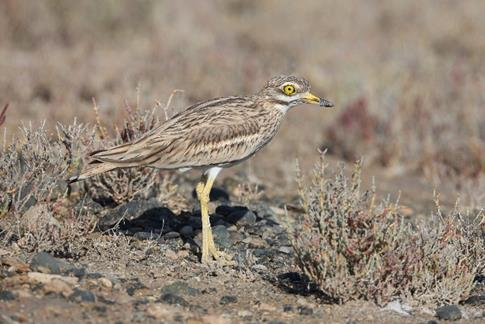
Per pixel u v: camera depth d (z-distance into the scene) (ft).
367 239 30.94
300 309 30.12
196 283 32.22
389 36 90.22
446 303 31.50
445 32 88.69
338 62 79.10
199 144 34.60
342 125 61.00
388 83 69.77
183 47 75.61
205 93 66.23
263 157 58.13
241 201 44.75
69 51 75.56
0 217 35.86
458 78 67.82
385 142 59.47
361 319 29.60
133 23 87.61
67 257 33.27
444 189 53.72
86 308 28.22
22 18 81.71
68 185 39.24
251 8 99.19
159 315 28.27
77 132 40.19
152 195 42.60
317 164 34.50
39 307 27.81
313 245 31.01
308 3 97.40
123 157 33.76
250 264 34.78
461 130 59.67
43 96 63.46
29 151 38.52
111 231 37.09
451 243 34.55
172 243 36.73
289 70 73.87
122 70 67.41
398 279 31.37
